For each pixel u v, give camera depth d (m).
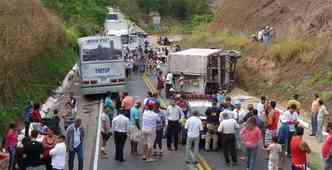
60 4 64.75
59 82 36.31
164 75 37.09
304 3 38.50
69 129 15.64
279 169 16.70
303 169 13.82
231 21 51.78
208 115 19.39
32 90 28.95
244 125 17.94
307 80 28.66
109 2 106.50
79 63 31.98
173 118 19.23
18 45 30.05
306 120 24.12
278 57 32.81
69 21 62.78
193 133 17.47
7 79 25.28
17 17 34.28
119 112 20.22
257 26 44.50
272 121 18.25
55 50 40.69
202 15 98.88
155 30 97.06
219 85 31.44
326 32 31.95
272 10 43.56
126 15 104.88
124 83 31.69
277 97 29.94
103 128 18.67
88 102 31.08
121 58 31.64
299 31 35.38
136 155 19.02
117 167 17.38
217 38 47.66
